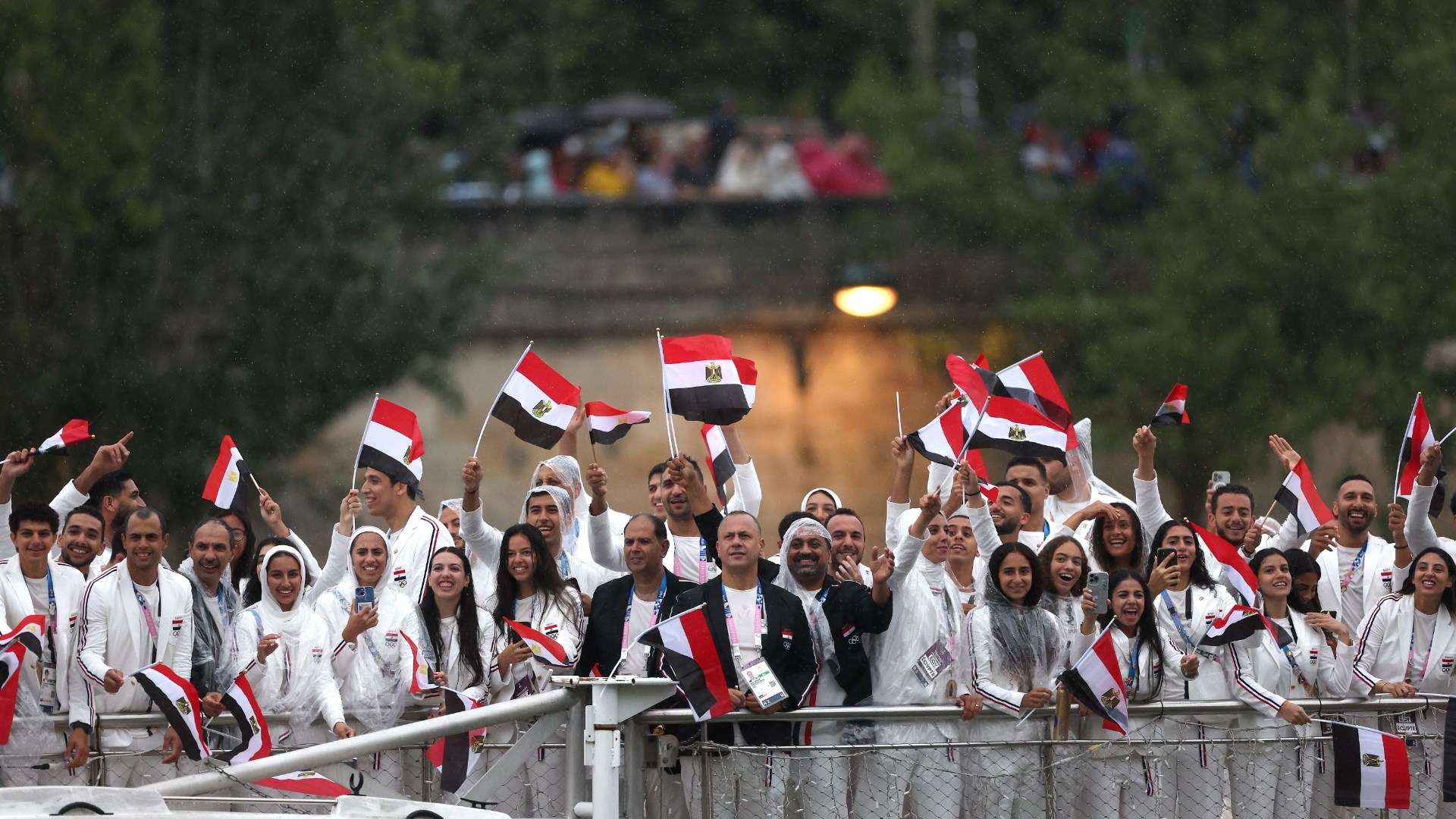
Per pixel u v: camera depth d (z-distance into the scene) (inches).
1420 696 1355.8
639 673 1311.5
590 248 4165.8
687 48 4817.9
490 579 1518.2
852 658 1288.1
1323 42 3754.9
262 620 1331.2
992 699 1280.8
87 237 3277.6
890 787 1269.7
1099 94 4023.1
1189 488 3440.0
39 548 1342.3
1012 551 1318.9
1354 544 1595.7
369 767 1325.0
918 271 4153.5
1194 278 3481.8
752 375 1409.9
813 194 4264.3
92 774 1283.2
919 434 1498.5
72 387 3257.9
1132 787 1306.6
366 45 3745.1
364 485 1505.9
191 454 3339.1
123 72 3265.3
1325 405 3329.2
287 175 3604.8
